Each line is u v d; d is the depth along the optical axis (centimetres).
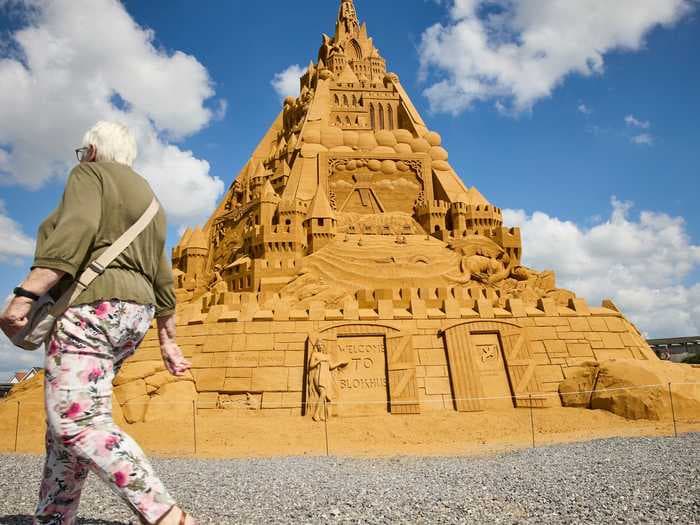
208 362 2227
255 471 1087
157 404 2039
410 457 1421
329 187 4647
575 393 2192
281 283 3522
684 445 1248
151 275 406
